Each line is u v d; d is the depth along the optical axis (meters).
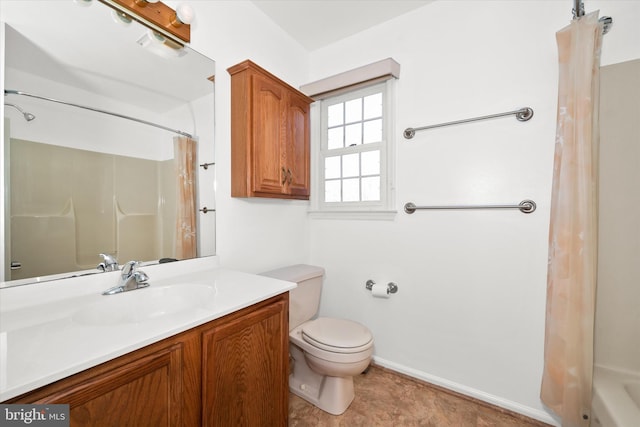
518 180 1.46
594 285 1.23
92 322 0.89
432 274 1.72
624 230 1.22
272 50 1.89
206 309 0.89
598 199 1.26
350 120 2.09
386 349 1.90
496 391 1.53
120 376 0.67
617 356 1.23
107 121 1.13
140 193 1.23
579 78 1.20
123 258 1.17
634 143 1.20
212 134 1.49
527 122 1.44
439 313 1.70
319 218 2.20
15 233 0.91
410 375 1.79
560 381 1.26
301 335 1.61
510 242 1.49
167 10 1.27
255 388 1.05
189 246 1.41
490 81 1.53
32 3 0.95
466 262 1.61
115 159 1.16
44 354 0.61
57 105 1.01
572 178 1.23
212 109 1.49
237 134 1.54
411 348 1.80
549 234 1.34
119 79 1.17
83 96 1.07
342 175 2.12
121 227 1.17
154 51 1.27
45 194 0.98
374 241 1.94
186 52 1.39
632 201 1.20
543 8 1.40
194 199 1.43
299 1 1.71
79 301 0.95
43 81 0.98
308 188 1.91
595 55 1.21
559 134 1.28
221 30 1.54
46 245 0.97
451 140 1.65
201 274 1.35
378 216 1.91
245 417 1.01
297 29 1.98
